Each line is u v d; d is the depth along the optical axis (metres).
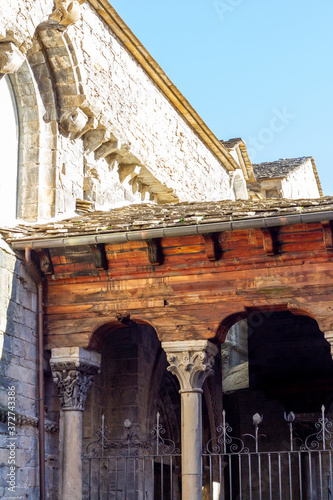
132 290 11.97
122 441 14.73
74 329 12.09
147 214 12.51
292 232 11.21
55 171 13.36
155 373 15.91
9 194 12.85
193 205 13.84
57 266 12.13
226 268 11.63
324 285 11.17
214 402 19.05
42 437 11.52
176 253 11.73
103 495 14.39
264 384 20.30
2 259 11.27
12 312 11.38
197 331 11.58
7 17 11.69
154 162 17.05
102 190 15.13
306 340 20.25
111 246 11.82
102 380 15.08
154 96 17.50
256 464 19.86
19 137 13.34
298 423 19.45
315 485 18.81
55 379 12.03
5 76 12.96
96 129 14.61
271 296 11.37
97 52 14.52
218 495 18.75
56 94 13.61
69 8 12.76
